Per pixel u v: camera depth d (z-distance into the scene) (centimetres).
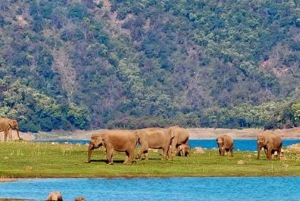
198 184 17538
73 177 17988
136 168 18975
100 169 18675
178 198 15725
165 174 18562
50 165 19200
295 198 15938
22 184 16950
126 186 17025
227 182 17888
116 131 19738
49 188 16425
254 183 17788
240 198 15888
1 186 16612
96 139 19662
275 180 18250
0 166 18788
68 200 14988
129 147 19762
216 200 15588
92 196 15675
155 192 16362
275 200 15700
